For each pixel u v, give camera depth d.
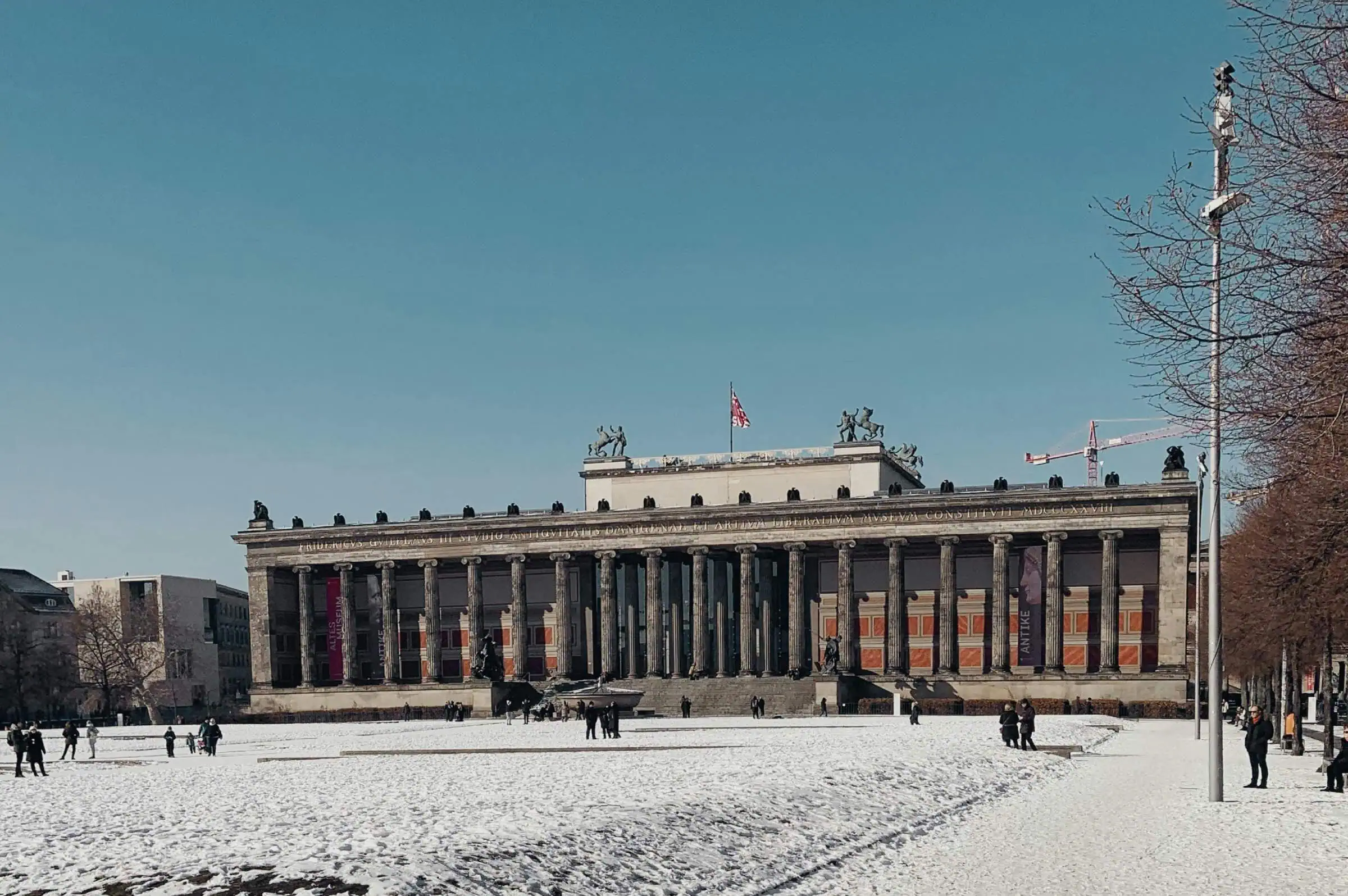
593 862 34.75
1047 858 40.19
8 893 30.59
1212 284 26.27
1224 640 115.62
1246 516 106.00
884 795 53.00
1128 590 167.62
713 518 179.25
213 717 112.75
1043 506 165.88
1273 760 83.38
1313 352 26.36
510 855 33.78
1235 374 27.84
